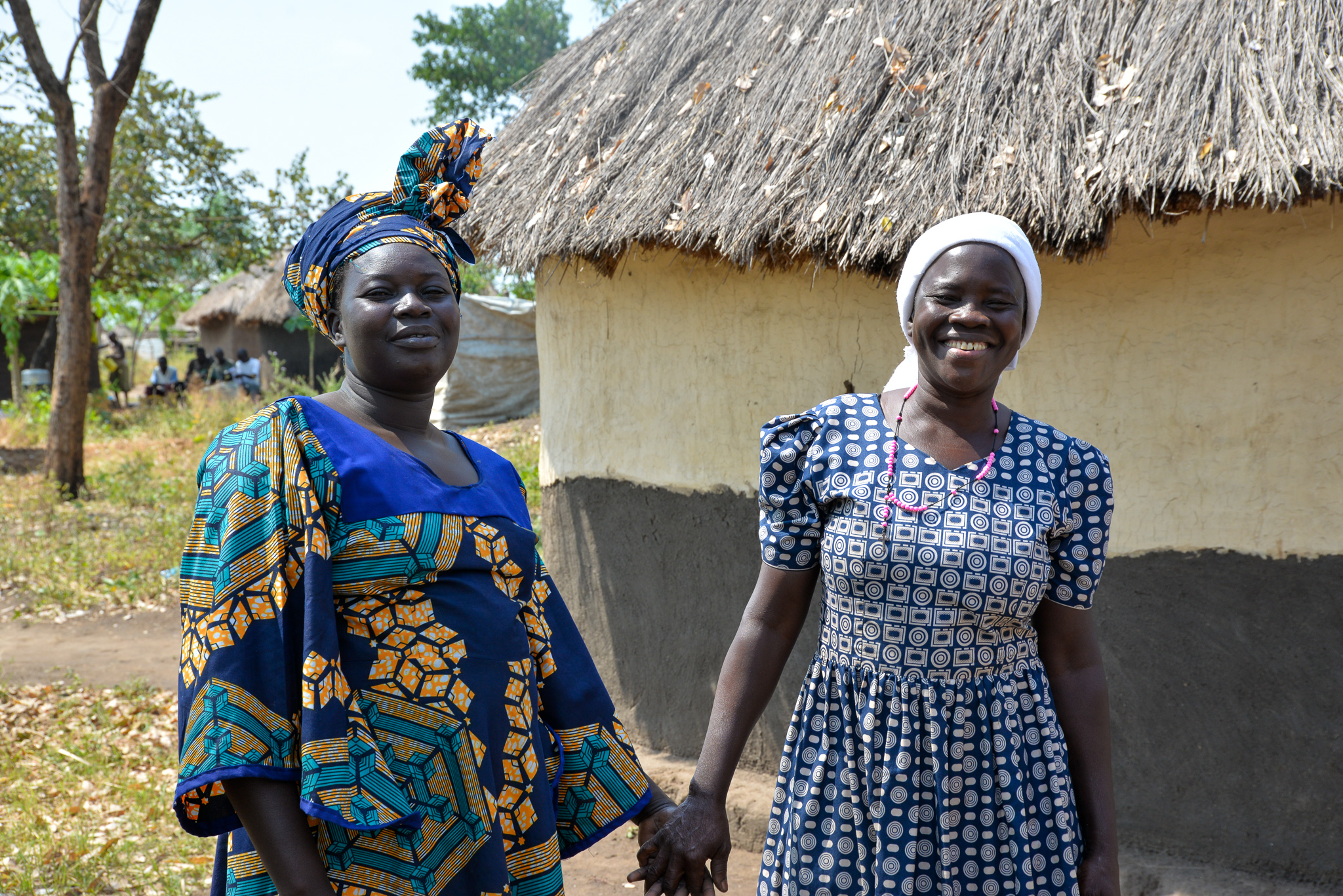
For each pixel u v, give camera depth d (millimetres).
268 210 15016
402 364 1751
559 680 1963
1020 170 3002
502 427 13125
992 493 1809
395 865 1572
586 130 4305
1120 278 3254
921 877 1812
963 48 3484
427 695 1614
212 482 1590
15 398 17828
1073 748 1921
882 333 3697
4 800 4234
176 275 18906
